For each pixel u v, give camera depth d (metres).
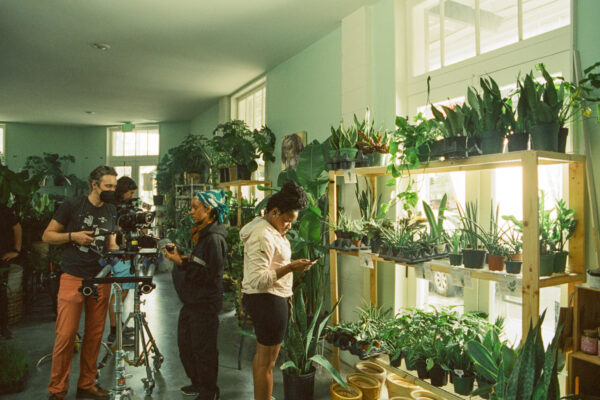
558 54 2.37
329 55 4.34
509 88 2.66
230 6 3.79
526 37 2.58
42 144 10.48
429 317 2.59
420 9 3.37
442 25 3.16
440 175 3.12
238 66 5.50
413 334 2.54
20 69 5.73
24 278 5.01
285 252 2.45
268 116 5.70
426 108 3.24
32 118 9.50
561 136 1.98
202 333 2.62
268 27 4.23
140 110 8.49
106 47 4.87
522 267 1.93
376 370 2.98
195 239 2.67
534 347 1.63
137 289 2.68
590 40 2.17
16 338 4.12
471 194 2.90
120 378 2.32
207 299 2.60
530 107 1.96
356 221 3.06
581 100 1.98
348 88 3.91
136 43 4.74
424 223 2.68
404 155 2.59
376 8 3.65
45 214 5.42
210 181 8.15
